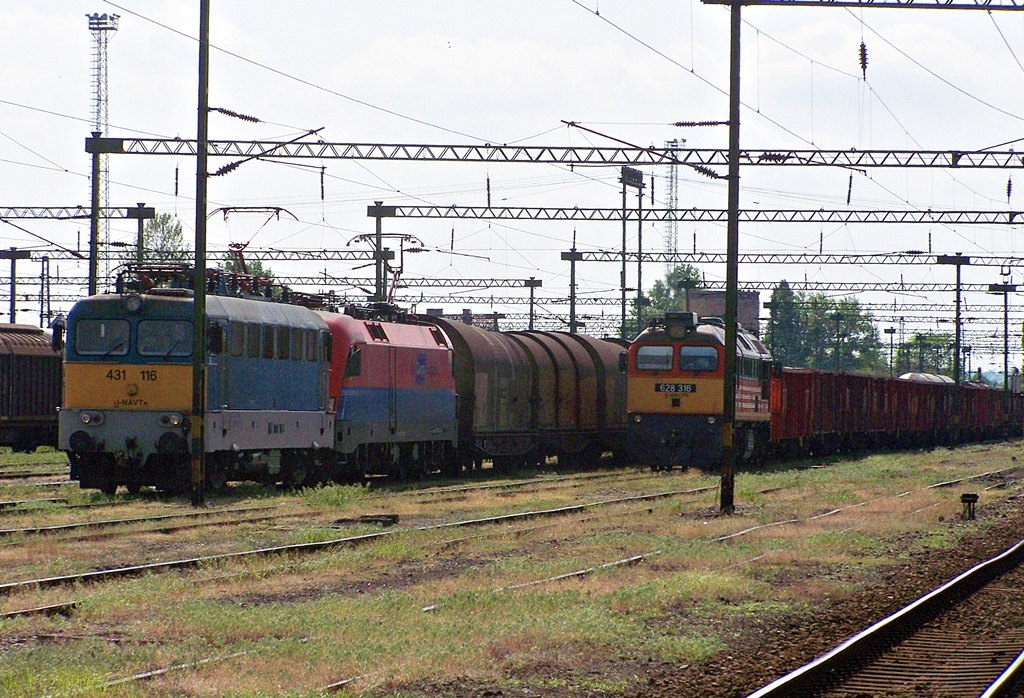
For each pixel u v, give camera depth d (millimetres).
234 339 92625
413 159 116000
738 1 88875
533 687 36719
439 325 127125
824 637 44781
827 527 80750
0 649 39406
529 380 136625
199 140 89188
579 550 66438
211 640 41688
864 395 199500
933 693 36531
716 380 132625
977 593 55750
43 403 154500
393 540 66750
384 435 111188
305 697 33562
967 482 127438
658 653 41625
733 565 62406
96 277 155250
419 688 36094
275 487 101875
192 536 68000
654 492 107062
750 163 121562
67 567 56062
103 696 33125
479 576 55969
